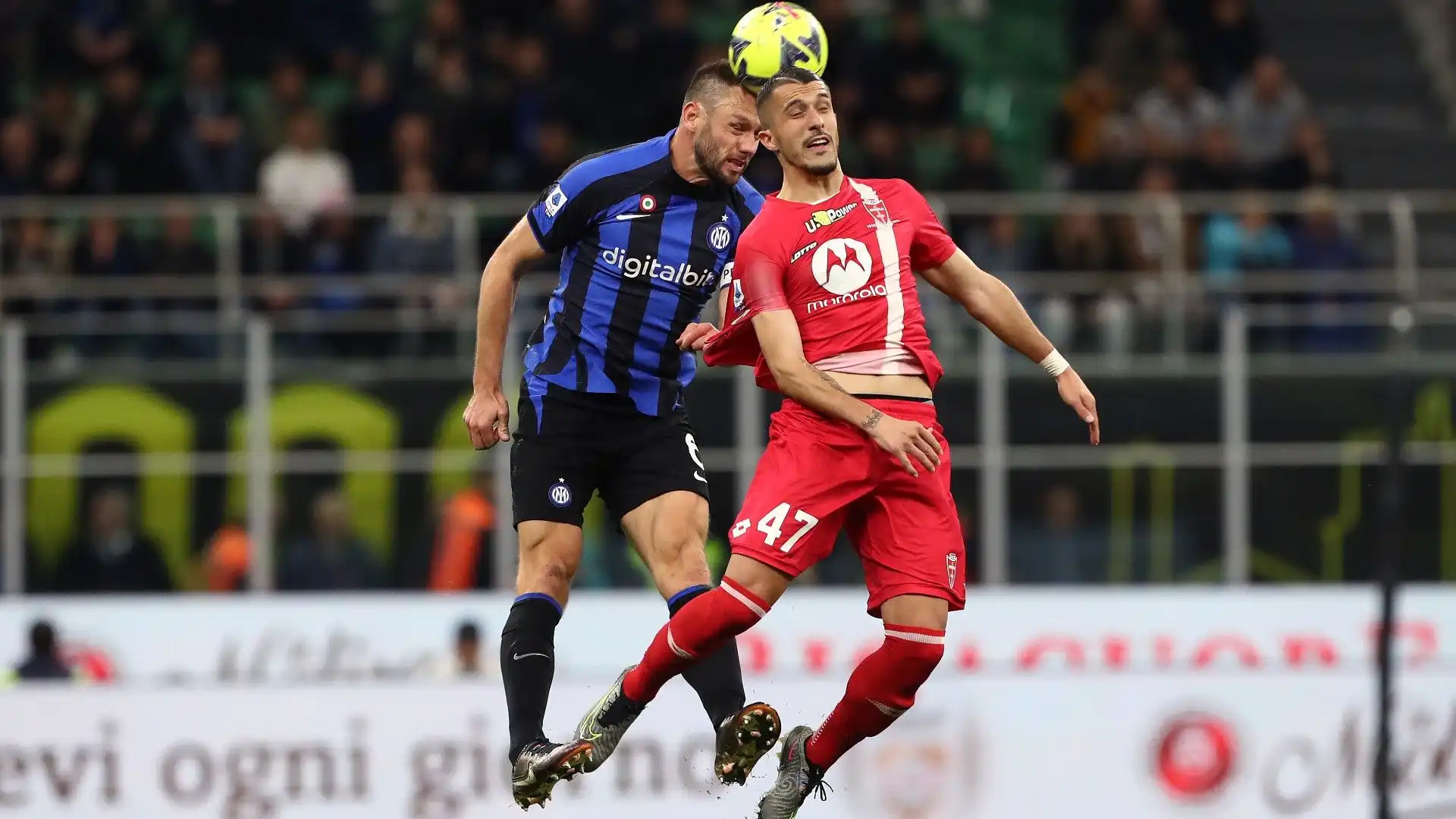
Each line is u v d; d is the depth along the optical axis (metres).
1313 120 53.34
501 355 20.05
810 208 18.44
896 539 18.36
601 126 44.44
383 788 27.89
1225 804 28.44
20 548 34.09
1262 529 35.47
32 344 34.50
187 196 42.53
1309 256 39.78
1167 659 34.56
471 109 43.72
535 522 19.75
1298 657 34.66
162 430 34.50
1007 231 39.28
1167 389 35.47
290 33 48.72
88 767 27.59
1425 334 36.56
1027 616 34.47
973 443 35.00
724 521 33.88
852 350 18.36
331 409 34.72
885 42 46.06
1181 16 49.94
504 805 27.97
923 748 28.08
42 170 42.38
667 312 19.89
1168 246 39.19
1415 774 28.64
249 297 36.84
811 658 34.41
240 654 33.94
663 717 28.09
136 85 44.38
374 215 38.47
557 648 34.16
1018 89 52.59
